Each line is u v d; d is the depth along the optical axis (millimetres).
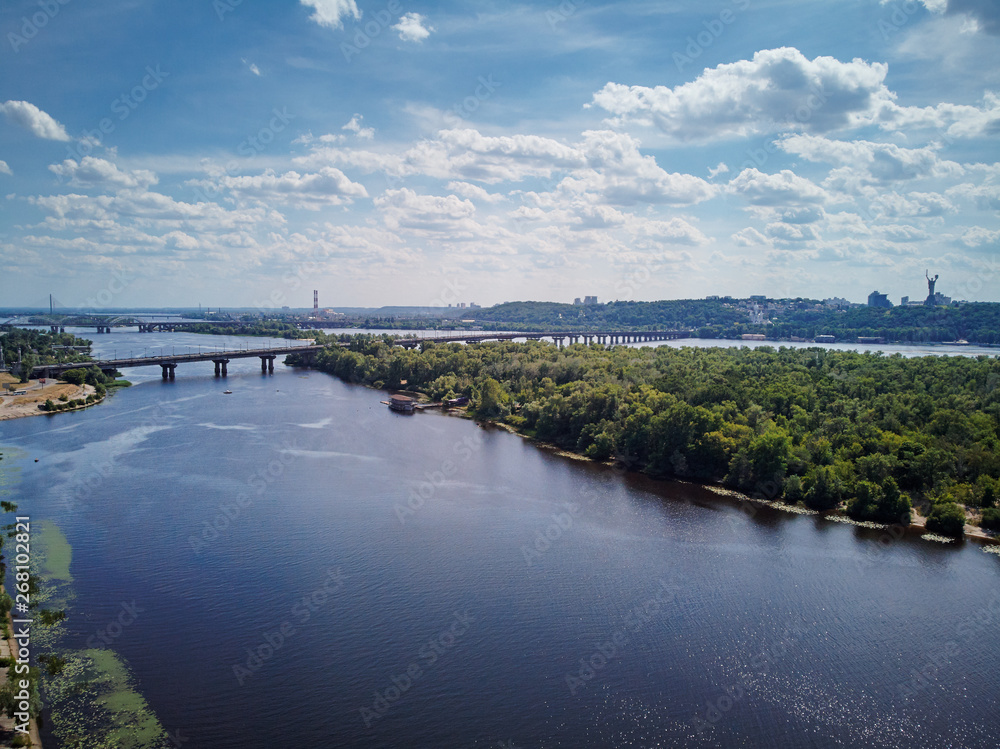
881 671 76062
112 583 92562
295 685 71438
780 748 64062
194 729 64312
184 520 116250
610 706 69375
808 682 73875
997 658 78500
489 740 64062
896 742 65250
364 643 79500
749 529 116750
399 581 94875
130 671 72938
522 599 90375
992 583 97188
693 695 71500
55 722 64625
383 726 65562
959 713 69250
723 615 87312
